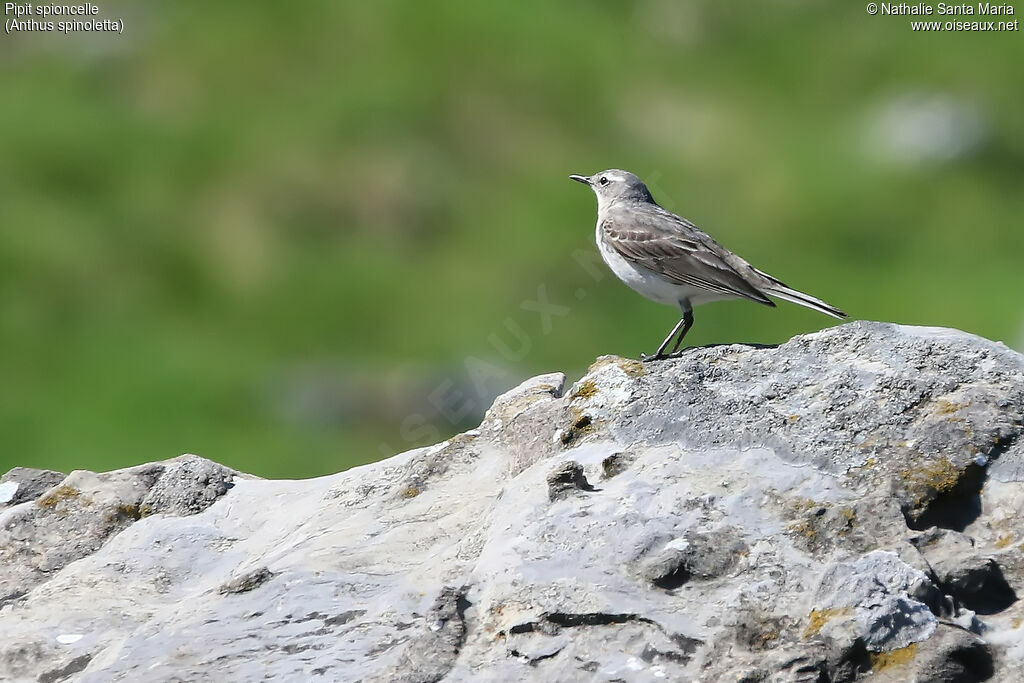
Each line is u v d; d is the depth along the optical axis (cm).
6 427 1822
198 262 2161
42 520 713
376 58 2570
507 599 571
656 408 663
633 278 916
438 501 675
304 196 2291
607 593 560
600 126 2517
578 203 2284
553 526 595
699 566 564
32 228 2152
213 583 655
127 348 1981
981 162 2575
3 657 618
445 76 2555
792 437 625
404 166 2322
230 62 2556
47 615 642
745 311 2042
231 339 2022
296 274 2148
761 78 2719
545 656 548
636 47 2738
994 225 2383
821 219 2392
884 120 2627
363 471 720
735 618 542
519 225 2214
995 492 596
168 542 689
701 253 886
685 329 913
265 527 694
